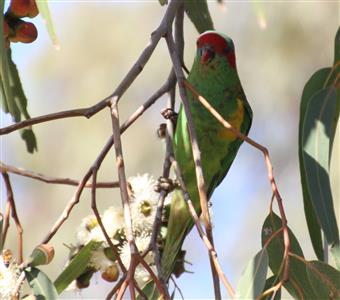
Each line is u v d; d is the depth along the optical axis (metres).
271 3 13.48
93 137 13.55
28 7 5.99
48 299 5.42
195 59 7.43
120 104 13.56
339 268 5.82
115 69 13.84
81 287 6.19
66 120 13.74
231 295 4.64
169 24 5.92
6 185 5.86
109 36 13.97
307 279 5.74
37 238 13.31
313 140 6.27
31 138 6.98
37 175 5.86
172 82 6.29
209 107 5.26
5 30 5.96
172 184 6.16
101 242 6.02
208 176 7.59
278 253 5.82
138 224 6.06
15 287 5.41
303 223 13.22
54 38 5.84
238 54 13.55
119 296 4.73
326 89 6.46
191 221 6.44
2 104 6.90
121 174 5.00
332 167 12.14
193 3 7.21
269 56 13.45
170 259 6.20
